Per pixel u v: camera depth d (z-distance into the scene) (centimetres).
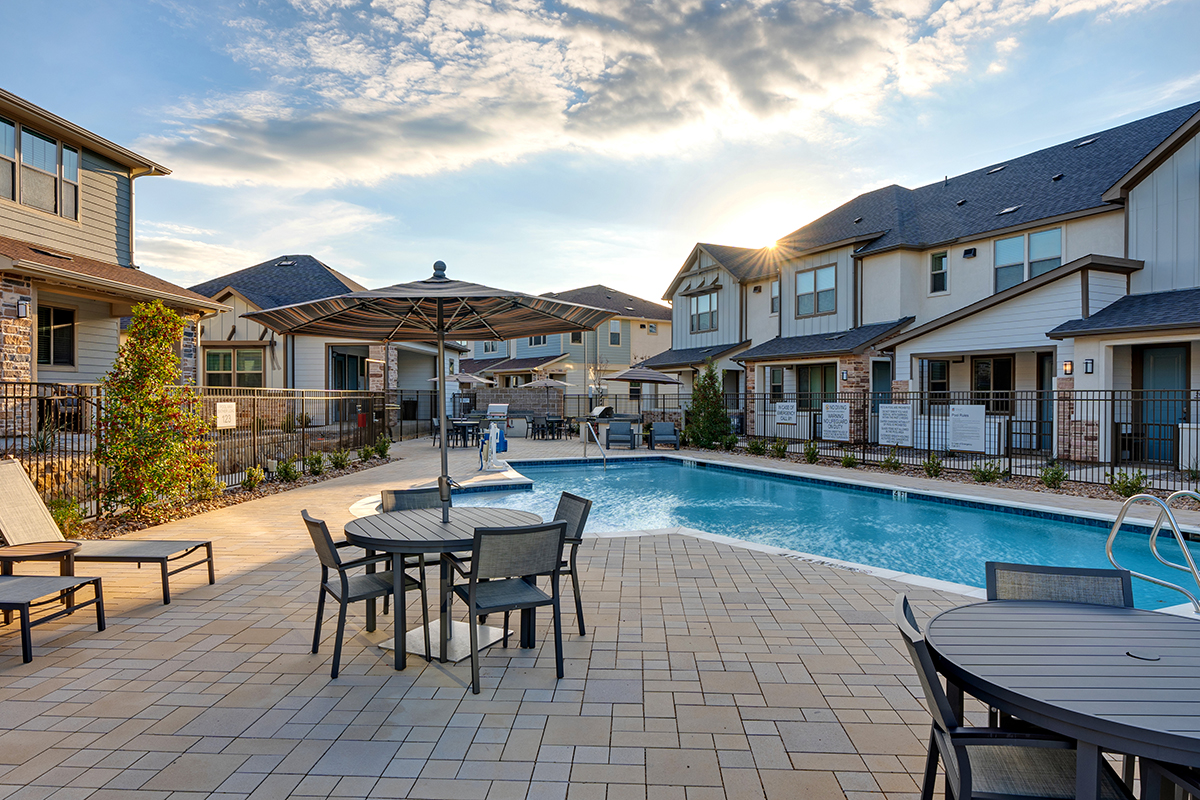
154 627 437
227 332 2139
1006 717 251
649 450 1892
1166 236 1284
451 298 451
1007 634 235
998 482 1153
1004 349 1432
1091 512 881
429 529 401
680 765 270
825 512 1067
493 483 1198
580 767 268
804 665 375
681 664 377
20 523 497
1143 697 182
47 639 413
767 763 272
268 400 1334
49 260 1079
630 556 645
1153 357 1298
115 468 789
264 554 644
